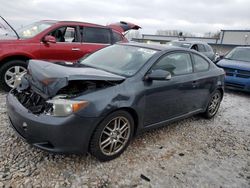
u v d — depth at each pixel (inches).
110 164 119.3
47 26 228.2
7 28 230.8
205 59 185.0
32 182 101.0
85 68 128.3
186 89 157.3
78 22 243.0
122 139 125.8
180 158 132.6
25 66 212.4
